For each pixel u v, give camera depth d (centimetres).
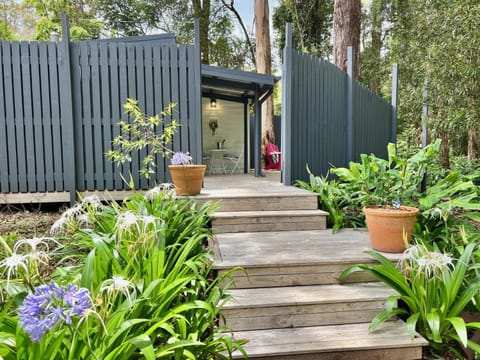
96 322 137
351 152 590
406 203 387
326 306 238
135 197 352
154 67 458
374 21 1448
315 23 1547
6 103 431
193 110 468
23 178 439
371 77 1415
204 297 225
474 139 814
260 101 761
